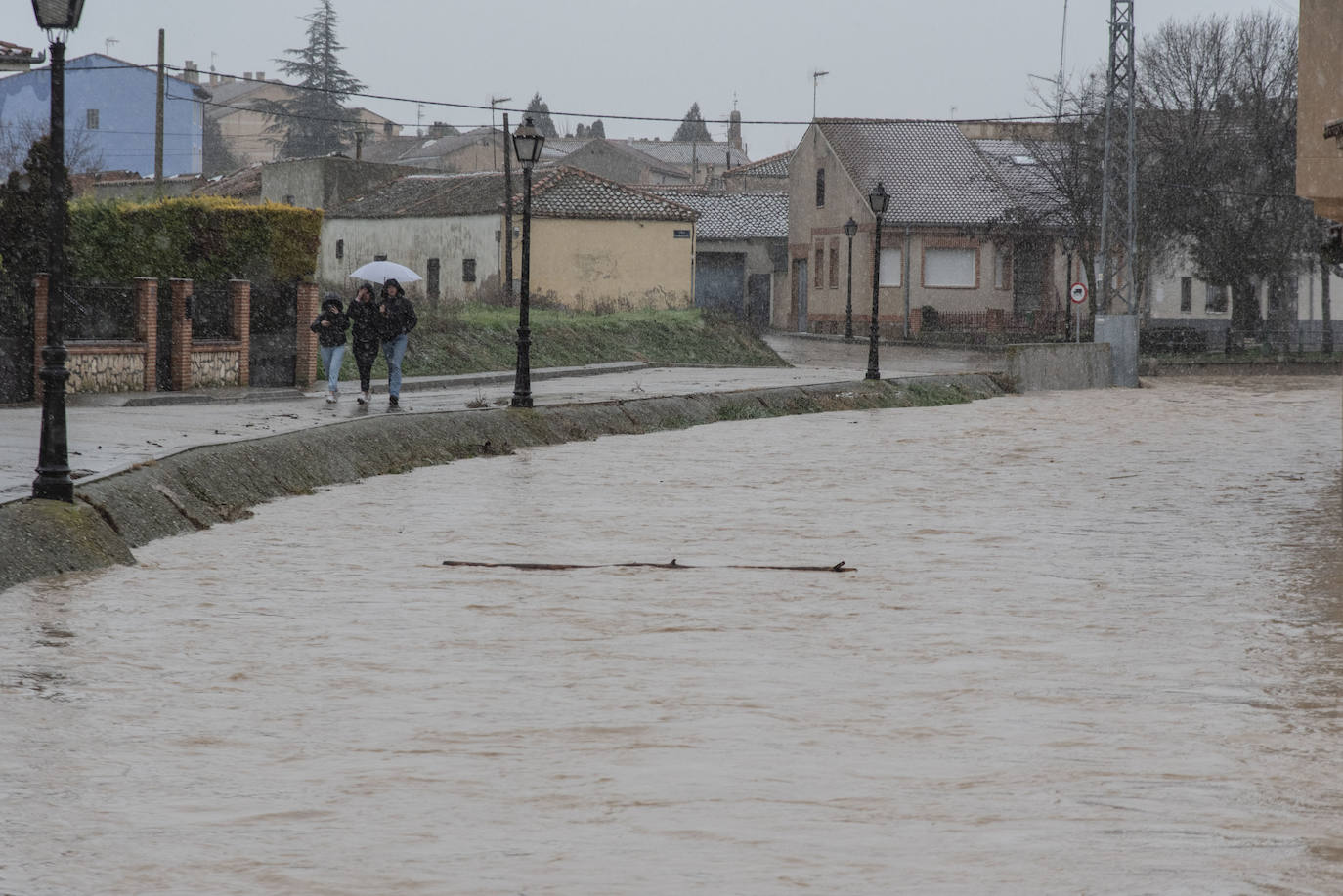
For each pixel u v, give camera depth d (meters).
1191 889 6.54
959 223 79.62
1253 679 11.07
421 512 20.59
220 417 27.17
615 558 17.02
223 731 9.38
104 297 33.06
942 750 8.96
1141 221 68.69
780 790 8.07
